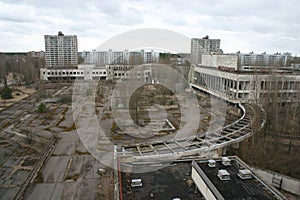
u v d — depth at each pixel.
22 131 27.50
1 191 16.11
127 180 11.12
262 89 33.31
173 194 10.10
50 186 16.56
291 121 24.11
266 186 9.75
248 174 10.29
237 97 37.06
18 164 19.97
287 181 16.72
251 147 20.66
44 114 35.03
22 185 16.75
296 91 32.12
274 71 34.03
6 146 23.81
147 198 9.77
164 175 11.58
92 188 16.27
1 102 42.84
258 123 22.86
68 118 32.62
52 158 20.69
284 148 21.23
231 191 9.39
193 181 11.08
